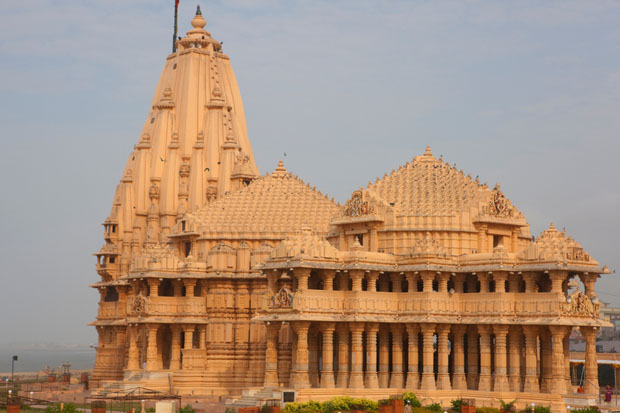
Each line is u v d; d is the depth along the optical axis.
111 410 125.44
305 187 177.38
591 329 134.12
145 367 160.00
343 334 137.88
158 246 166.25
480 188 145.12
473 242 142.25
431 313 136.62
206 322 161.88
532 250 134.25
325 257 137.12
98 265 195.00
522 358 139.00
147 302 159.50
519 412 125.00
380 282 142.12
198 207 177.62
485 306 136.12
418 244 139.38
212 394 157.50
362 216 144.75
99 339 191.38
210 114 195.25
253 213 172.12
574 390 135.25
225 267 163.88
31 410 127.94
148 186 194.50
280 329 144.25
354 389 135.00
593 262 136.88
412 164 152.75
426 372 136.62
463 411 119.75
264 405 125.88
